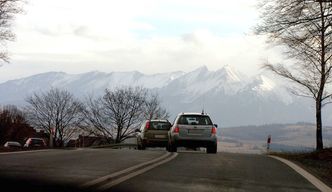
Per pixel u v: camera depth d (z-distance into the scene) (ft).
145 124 102.94
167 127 101.55
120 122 245.65
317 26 66.74
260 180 43.19
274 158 67.82
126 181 39.32
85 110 249.75
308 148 94.53
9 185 34.68
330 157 74.38
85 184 36.45
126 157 60.34
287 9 65.05
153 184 38.24
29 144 175.52
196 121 83.51
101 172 43.88
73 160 53.78
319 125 98.89
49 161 51.75
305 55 88.69
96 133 249.75
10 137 298.76
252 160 61.77
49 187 34.50
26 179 37.60
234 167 52.16
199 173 46.03
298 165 58.08
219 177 43.78
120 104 246.27
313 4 63.72
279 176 46.62
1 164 47.39
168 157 62.49
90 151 70.38
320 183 43.68
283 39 73.26
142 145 102.17
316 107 99.35
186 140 82.33
